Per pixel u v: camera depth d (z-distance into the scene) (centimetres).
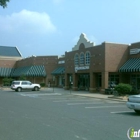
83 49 3797
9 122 1109
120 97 2586
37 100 2348
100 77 3619
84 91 3875
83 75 4125
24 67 6122
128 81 3441
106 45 3253
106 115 1390
